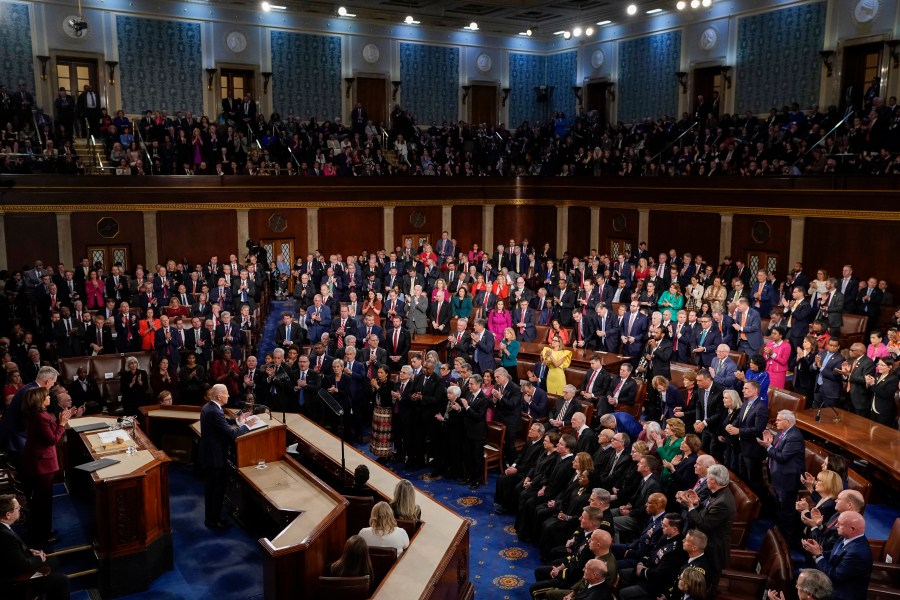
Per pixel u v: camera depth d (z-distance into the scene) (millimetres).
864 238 16859
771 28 22219
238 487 9125
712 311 13805
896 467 8320
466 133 26953
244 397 12602
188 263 21234
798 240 18297
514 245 22125
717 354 11375
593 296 16781
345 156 23516
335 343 14328
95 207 19641
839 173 17297
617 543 7945
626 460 8602
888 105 18562
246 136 23719
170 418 10992
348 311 14898
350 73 26922
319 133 24641
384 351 12969
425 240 24984
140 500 7750
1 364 12094
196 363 12930
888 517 9250
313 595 6758
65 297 16719
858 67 20547
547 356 12195
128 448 8406
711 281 17500
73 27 22469
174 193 20688
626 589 6855
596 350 14188
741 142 20484
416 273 19547
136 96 23656
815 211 17750
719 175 20031
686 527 6930
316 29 26109
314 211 22891
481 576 8195
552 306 17047
